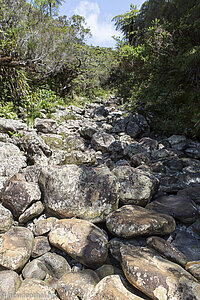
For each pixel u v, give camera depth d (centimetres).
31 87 605
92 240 184
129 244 184
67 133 470
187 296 132
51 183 224
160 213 212
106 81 1151
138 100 640
